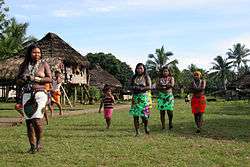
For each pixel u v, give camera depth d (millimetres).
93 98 40875
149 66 80750
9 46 48562
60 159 6711
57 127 12141
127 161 6574
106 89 12109
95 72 56250
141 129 11641
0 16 48875
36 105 7188
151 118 16047
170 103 11594
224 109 24219
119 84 58781
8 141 8844
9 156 6980
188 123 13656
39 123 7262
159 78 11742
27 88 7211
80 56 37344
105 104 12078
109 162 6496
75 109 25406
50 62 30141
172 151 7566
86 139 9195
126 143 8547
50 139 9203
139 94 10016
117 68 85438
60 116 17000
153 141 8906
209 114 18812
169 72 11680
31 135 7324
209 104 34562
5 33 50719
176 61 79750
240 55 88750
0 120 15211
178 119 15516
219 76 89375
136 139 9242
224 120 14898
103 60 85938
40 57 7465
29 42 53031
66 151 7508
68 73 34562
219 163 6453
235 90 58188
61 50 34625
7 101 38812
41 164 6309
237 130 11336
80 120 14742
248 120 14898
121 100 52312
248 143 8664
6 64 30812
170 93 11648
